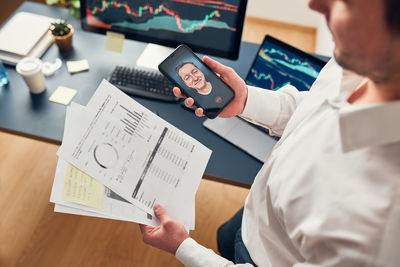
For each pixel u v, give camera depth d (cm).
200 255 80
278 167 70
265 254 84
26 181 174
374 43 45
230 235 123
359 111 52
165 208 87
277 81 123
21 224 163
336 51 52
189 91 96
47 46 139
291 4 255
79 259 158
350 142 55
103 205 83
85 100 126
